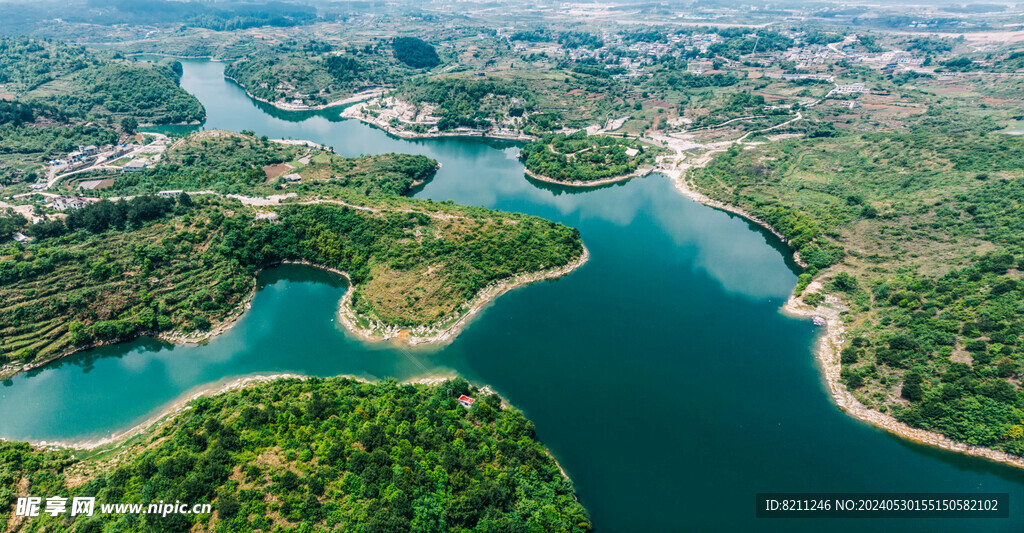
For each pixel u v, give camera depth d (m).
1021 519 102.69
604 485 107.44
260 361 143.12
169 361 143.12
